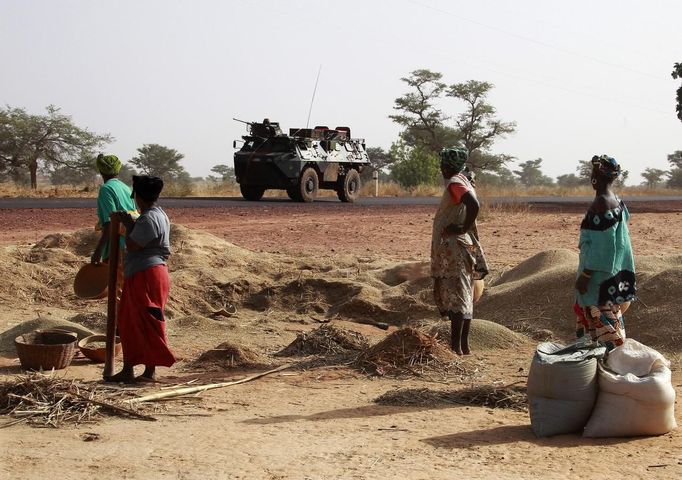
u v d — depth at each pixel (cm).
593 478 492
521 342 912
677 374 782
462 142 7600
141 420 609
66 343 807
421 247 1680
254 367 804
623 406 579
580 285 673
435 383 742
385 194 4328
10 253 1251
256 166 2994
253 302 1153
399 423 608
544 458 529
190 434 569
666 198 4962
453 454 534
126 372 730
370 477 486
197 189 4081
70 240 1388
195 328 996
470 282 833
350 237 1842
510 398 667
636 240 1836
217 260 1302
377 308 1073
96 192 3716
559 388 584
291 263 1345
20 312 1056
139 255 724
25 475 482
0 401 634
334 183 3259
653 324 909
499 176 9606
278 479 482
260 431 579
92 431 577
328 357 841
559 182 12762
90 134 5981
